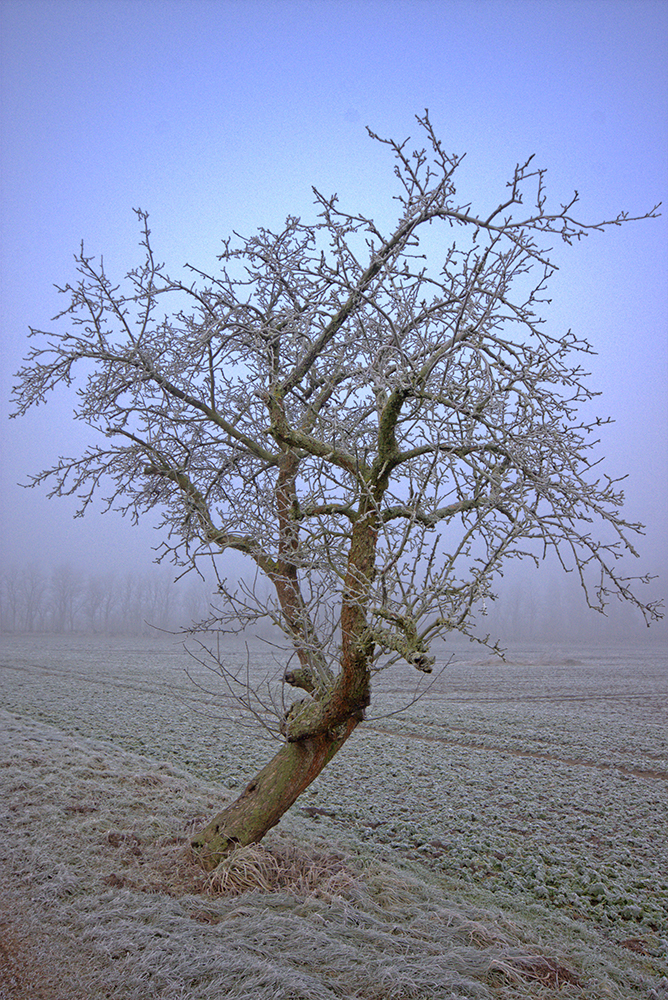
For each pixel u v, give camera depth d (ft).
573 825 32.78
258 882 20.67
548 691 93.86
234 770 40.45
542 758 49.14
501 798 37.29
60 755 37.99
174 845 23.50
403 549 17.87
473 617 16.89
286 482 24.50
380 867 23.98
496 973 16.98
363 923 18.89
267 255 22.06
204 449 26.50
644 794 38.88
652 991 17.12
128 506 27.22
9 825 25.32
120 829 25.43
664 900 24.04
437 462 17.78
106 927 17.57
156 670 105.60
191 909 18.88
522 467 17.92
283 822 29.86
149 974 15.61
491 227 16.93
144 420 25.72
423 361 19.45
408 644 17.79
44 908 18.81
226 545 23.95
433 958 16.97
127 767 37.45
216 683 86.43
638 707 77.30
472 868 26.89
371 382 20.16
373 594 18.20
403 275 19.25
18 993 14.74
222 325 21.27
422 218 17.90
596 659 176.45
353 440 23.48
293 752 22.35
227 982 15.29
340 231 18.49
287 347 24.13
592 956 18.89
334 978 15.93
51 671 102.47
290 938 17.46
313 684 23.08
